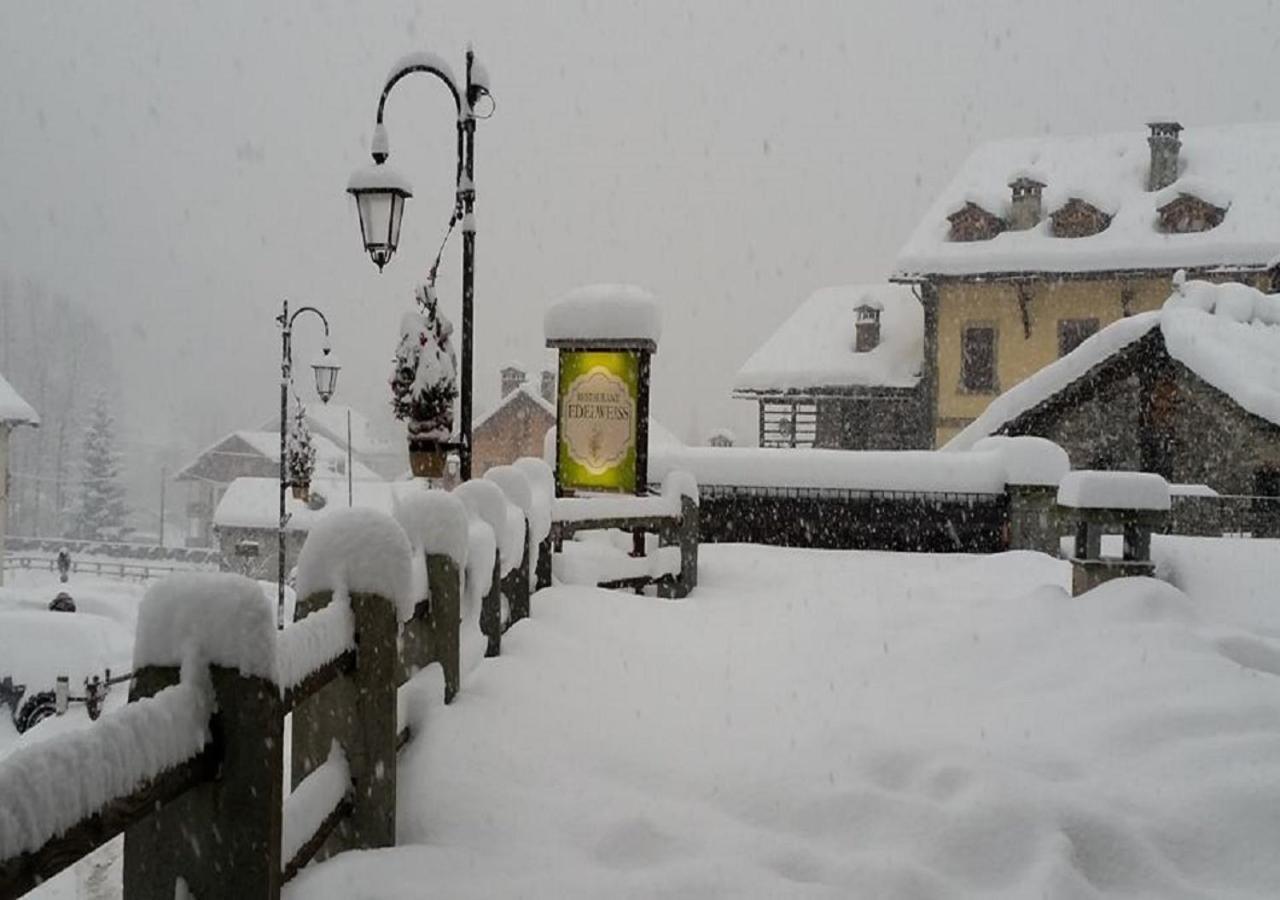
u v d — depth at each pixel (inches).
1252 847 149.4
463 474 353.7
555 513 336.5
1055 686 216.5
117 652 725.3
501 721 176.9
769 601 359.3
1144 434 753.6
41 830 62.6
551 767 165.5
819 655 253.6
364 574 134.5
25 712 687.1
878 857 139.6
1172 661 215.6
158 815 91.7
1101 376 761.6
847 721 191.3
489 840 141.6
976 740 184.1
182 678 88.4
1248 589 326.0
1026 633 253.0
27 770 62.8
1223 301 778.2
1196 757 171.8
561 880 130.3
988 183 1390.3
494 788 153.6
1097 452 768.3
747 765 171.8
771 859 141.2
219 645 89.8
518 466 343.9
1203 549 357.1
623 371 394.6
